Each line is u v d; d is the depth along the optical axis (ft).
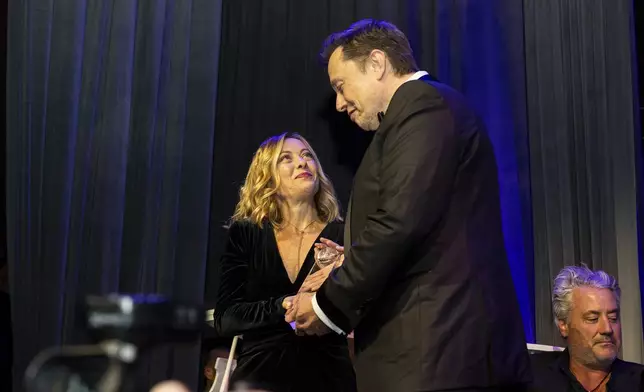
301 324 4.19
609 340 6.07
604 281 6.24
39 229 7.45
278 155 6.70
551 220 8.41
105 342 3.98
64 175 7.55
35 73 7.66
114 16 7.91
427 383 3.77
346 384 5.90
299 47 8.54
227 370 5.90
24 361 7.20
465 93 8.61
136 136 7.89
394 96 4.23
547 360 6.48
